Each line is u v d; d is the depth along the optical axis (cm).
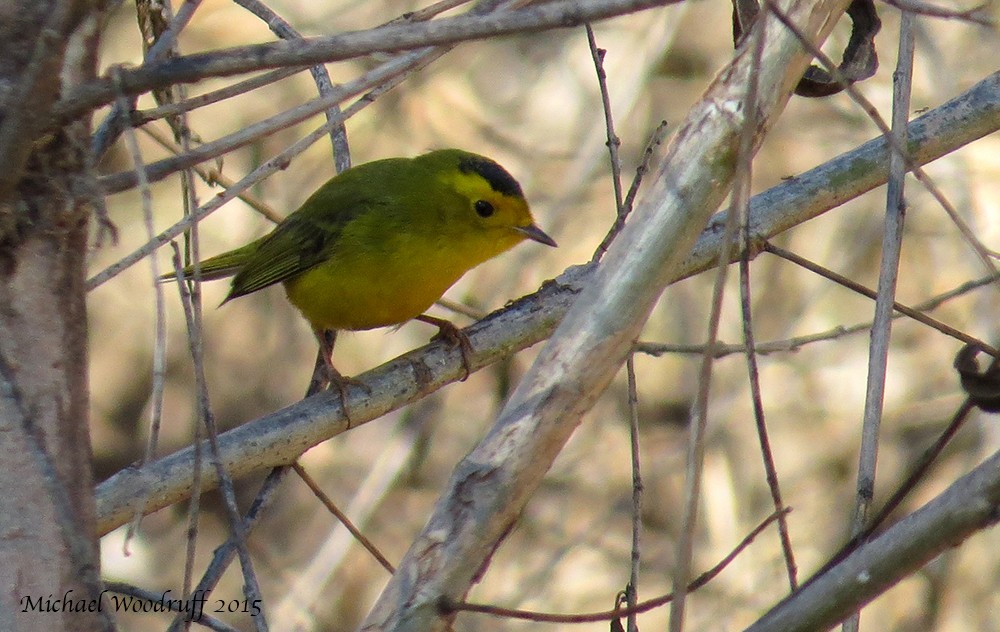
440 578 478
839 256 1759
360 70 1850
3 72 468
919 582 1606
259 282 1098
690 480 467
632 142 1841
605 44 1902
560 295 854
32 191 478
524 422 497
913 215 1703
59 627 459
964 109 812
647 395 1842
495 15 447
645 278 509
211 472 719
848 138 1773
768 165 1794
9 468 465
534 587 1647
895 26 1773
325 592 1736
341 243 1043
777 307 1769
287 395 1875
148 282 1853
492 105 1900
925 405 1667
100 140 637
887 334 643
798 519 1673
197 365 567
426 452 1803
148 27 741
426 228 1038
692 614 1645
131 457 1847
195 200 576
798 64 526
